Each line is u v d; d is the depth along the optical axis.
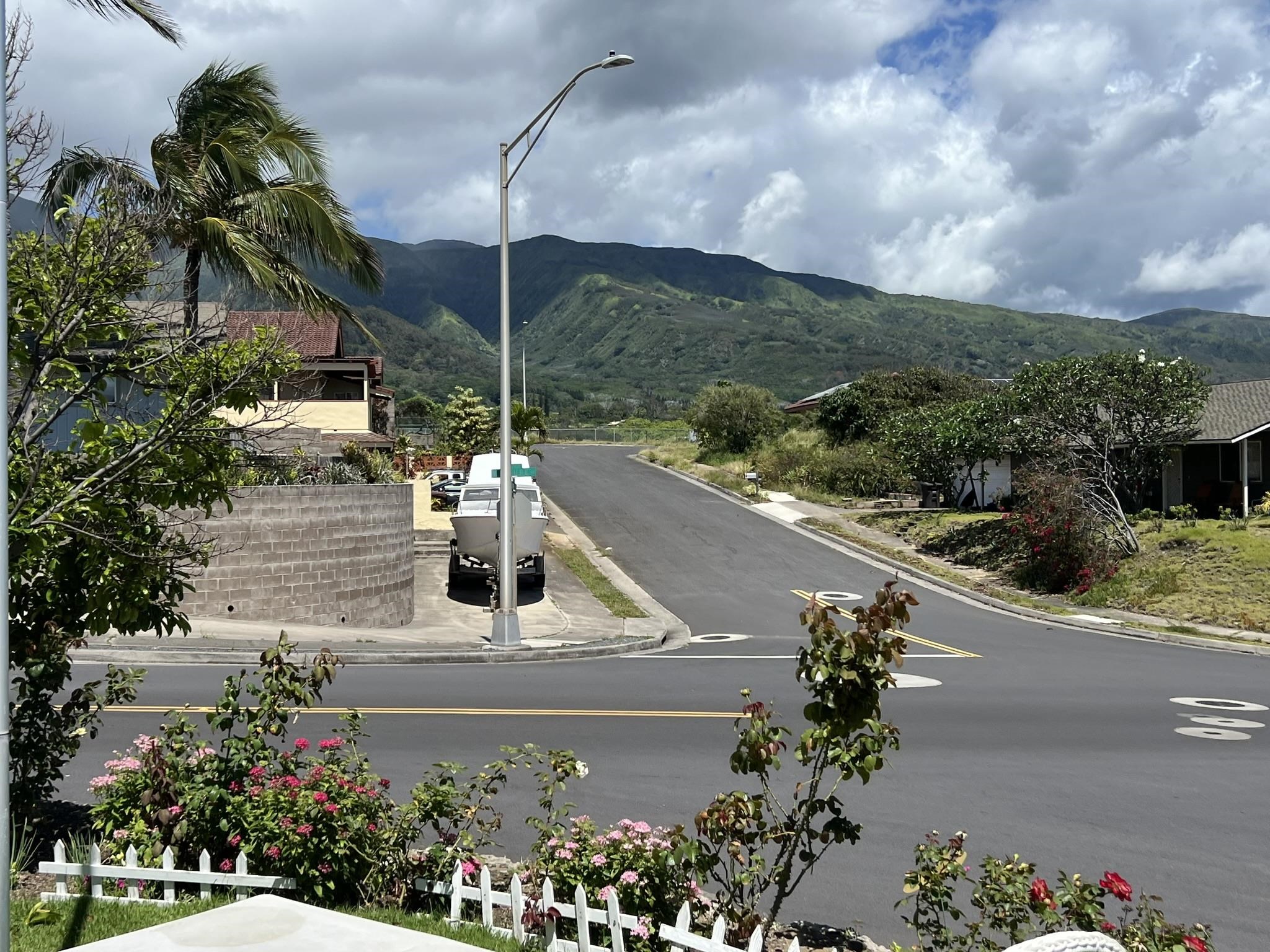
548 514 41.34
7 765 4.60
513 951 5.26
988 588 28.86
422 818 6.21
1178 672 18.09
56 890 5.98
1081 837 8.80
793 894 7.38
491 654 18.00
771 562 32.97
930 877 5.57
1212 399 36.16
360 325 23.05
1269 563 25.98
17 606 6.87
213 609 18.58
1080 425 30.14
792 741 11.71
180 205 17.91
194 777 6.32
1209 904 7.45
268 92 21.42
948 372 56.56
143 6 11.09
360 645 17.80
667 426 98.06
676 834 5.60
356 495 20.89
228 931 5.09
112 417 8.17
